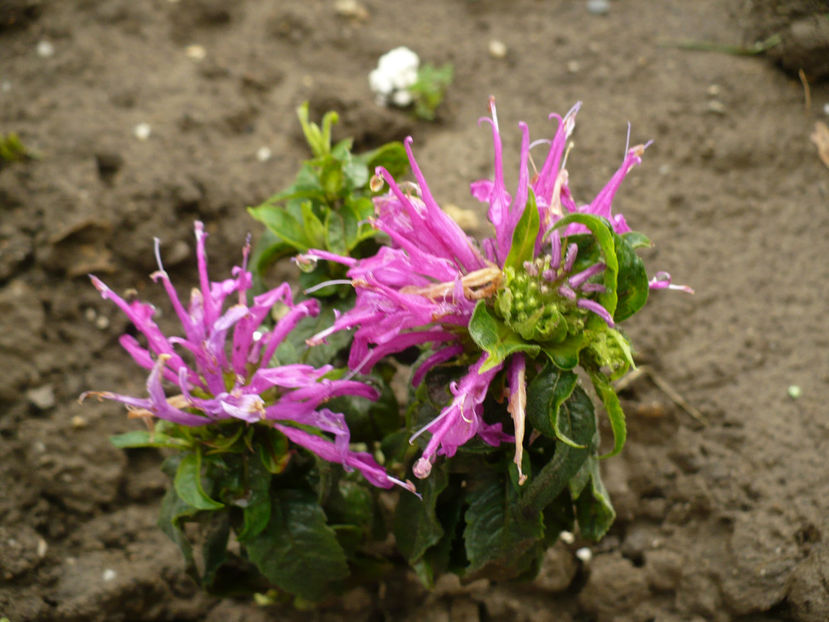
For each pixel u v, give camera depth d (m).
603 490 0.17
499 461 0.17
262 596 0.22
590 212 0.15
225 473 0.17
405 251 0.15
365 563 0.21
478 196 0.16
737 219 0.27
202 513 0.18
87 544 0.23
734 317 0.25
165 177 0.27
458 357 0.16
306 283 0.18
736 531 0.22
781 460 0.22
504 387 0.15
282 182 0.27
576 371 0.15
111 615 0.22
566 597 0.22
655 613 0.22
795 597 0.21
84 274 0.25
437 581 0.22
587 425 0.15
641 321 0.25
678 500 0.23
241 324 0.16
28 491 0.23
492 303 0.15
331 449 0.16
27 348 0.24
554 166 0.15
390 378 0.21
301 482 0.18
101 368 0.25
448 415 0.14
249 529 0.17
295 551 0.18
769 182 0.27
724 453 0.23
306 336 0.18
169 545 0.23
